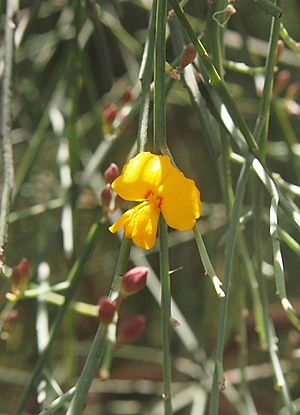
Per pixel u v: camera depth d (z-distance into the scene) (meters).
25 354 0.31
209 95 0.20
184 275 0.33
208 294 0.30
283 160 0.31
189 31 0.18
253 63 0.27
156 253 0.33
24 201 0.32
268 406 0.34
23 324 0.32
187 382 0.31
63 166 0.27
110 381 0.32
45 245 0.26
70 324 0.27
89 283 0.34
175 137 0.34
